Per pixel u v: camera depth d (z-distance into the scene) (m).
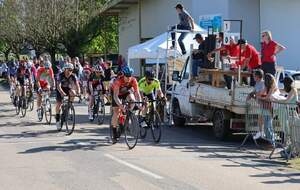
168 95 20.28
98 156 12.09
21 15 47.25
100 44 55.59
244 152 13.26
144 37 37.91
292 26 28.41
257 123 14.00
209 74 16.92
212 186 8.98
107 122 19.94
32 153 12.52
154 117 14.91
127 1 37.84
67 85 16.58
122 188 8.79
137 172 10.16
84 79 29.69
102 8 43.97
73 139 15.10
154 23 36.59
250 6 30.86
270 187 9.01
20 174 9.98
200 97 16.72
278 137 12.70
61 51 49.34
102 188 8.79
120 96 13.76
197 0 32.06
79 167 10.70
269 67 15.55
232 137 16.23
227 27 17.20
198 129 18.50
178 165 10.99
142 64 36.28
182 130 18.16
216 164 11.26
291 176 10.09
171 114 19.33
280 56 28.77
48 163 11.16
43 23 44.97
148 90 15.25
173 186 8.94
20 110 22.56
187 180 9.44
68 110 16.44
